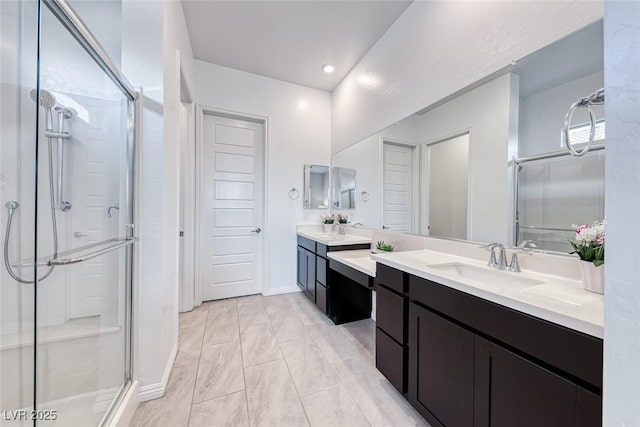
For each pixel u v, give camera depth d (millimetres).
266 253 3154
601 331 649
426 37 1877
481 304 977
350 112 2980
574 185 1091
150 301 1479
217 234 3025
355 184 2857
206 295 2973
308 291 2922
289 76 3113
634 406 414
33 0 1162
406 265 1361
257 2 2012
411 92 2035
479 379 980
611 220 447
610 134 448
